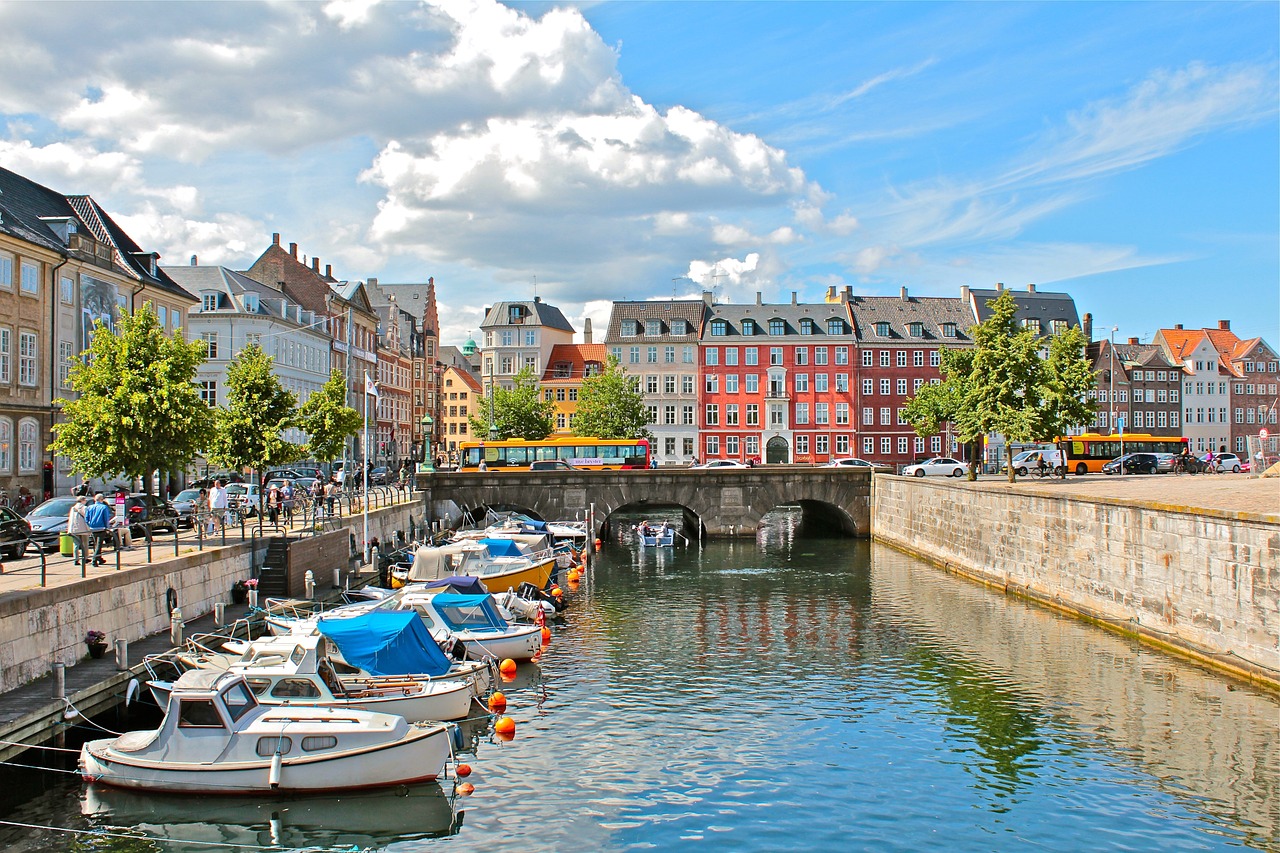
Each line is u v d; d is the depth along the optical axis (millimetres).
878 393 104875
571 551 52219
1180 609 29219
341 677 23328
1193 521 28328
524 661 30672
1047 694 26188
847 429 103750
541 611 34625
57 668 19688
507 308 114125
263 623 28922
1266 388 117625
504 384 112250
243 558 32906
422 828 18234
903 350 105125
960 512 49094
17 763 18156
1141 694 25484
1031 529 40469
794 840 17828
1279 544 24344
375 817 18656
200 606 29500
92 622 23359
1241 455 116875
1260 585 25203
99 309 49688
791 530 73562
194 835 17688
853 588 44688
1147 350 116812
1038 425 57125
